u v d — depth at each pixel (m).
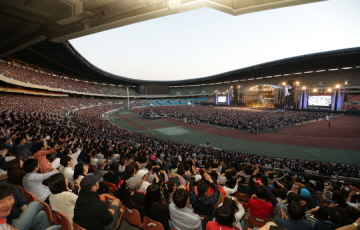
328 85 82.62
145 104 111.50
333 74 88.88
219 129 43.75
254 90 94.88
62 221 3.68
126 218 4.53
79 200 3.28
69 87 79.19
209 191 5.27
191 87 162.62
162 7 10.00
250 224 4.94
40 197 4.41
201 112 71.69
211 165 11.48
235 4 8.28
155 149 18.11
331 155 24.61
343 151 25.95
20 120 21.00
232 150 27.81
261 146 29.47
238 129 43.16
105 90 113.38
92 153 8.56
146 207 3.82
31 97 56.16
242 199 6.84
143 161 9.05
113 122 53.88
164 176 6.99
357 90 73.31
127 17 11.12
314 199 6.57
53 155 8.80
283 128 42.19
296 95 76.81
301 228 3.26
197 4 9.17
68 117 42.56
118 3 10.85
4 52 22.80
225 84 146.75
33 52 54.78
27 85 49.44
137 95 132.50
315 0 7.32
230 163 14.34
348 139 31.64
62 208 3.68
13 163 4.41
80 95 94.31
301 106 73.25
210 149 24.56
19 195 3.44
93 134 23.69
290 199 4.87
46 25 14.16
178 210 3.39
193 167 8.81
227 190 5.87
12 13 12.14
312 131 38.22
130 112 82.00
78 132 22.28
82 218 3.21
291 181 8.84
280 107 82.56
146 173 6.06
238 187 6.92
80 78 108.06
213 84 157.00
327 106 64.44
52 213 4.02
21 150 7.46
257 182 6.57
